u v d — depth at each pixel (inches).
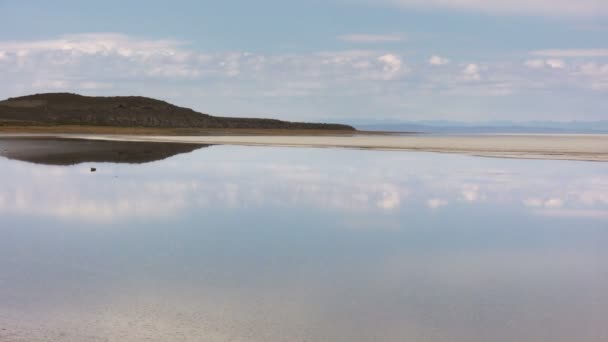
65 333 326.3
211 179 1079.0
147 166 1337.4
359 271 461.4
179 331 331.3
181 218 689.6
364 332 333.4
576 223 676.7
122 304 375.9
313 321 349.1
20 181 1028.5
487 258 508.4
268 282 428.5
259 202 815.7
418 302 386.6
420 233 612.7
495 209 772.6
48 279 432.1
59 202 800.3
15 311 361.4
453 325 345.4
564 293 408.5
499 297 399.5
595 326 346.3
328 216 706.8
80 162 1428.4
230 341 317.7
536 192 928.9
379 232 616.4
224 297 392.2
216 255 509.4
